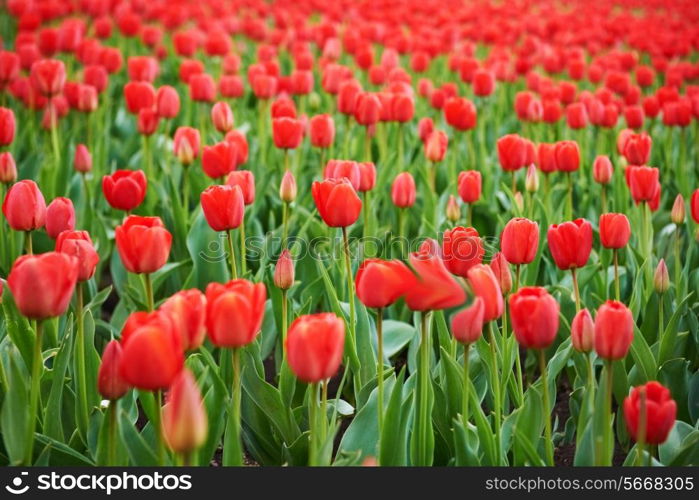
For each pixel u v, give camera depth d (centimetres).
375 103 558
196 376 319
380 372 282
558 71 934
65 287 243
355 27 1131
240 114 808
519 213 484
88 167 510
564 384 457
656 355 383
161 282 476
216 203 336
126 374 215
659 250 520
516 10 1350
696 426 337
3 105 652
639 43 1091
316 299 452
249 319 238
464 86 963
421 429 289
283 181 413
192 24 1311
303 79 706
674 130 802
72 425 333
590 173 648
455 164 611
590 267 438
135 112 618
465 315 260
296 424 338
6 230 481
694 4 1605
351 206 328
